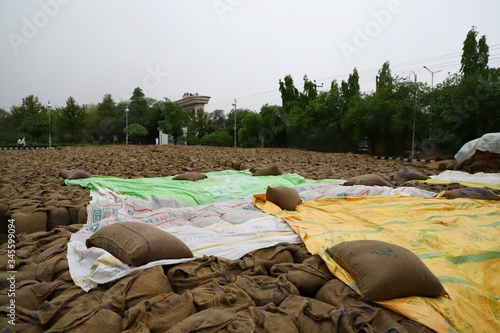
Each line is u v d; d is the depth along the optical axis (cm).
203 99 4953
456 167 1200
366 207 607
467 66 1931
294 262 388
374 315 252
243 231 448
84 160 1449
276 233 442
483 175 1017
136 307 254
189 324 234
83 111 3906
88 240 365
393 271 273
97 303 269
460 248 388
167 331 230
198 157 1639
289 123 2895
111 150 2188
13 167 1205
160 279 300
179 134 3900
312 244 396
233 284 307
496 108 1523
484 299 298
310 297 317
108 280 301
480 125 1599
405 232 449
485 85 1540
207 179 927
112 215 537
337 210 600
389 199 662
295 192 631
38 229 512
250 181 902
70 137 3894
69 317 248
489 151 1107
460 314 267
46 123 3356
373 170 1234
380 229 473
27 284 299
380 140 2262
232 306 272
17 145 3134
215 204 622
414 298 272
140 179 945
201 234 441
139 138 4191
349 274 310
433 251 388
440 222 505
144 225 366
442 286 286
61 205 567
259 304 284
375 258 292
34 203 573
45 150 2273
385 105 2012
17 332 243
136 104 4216
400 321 252
